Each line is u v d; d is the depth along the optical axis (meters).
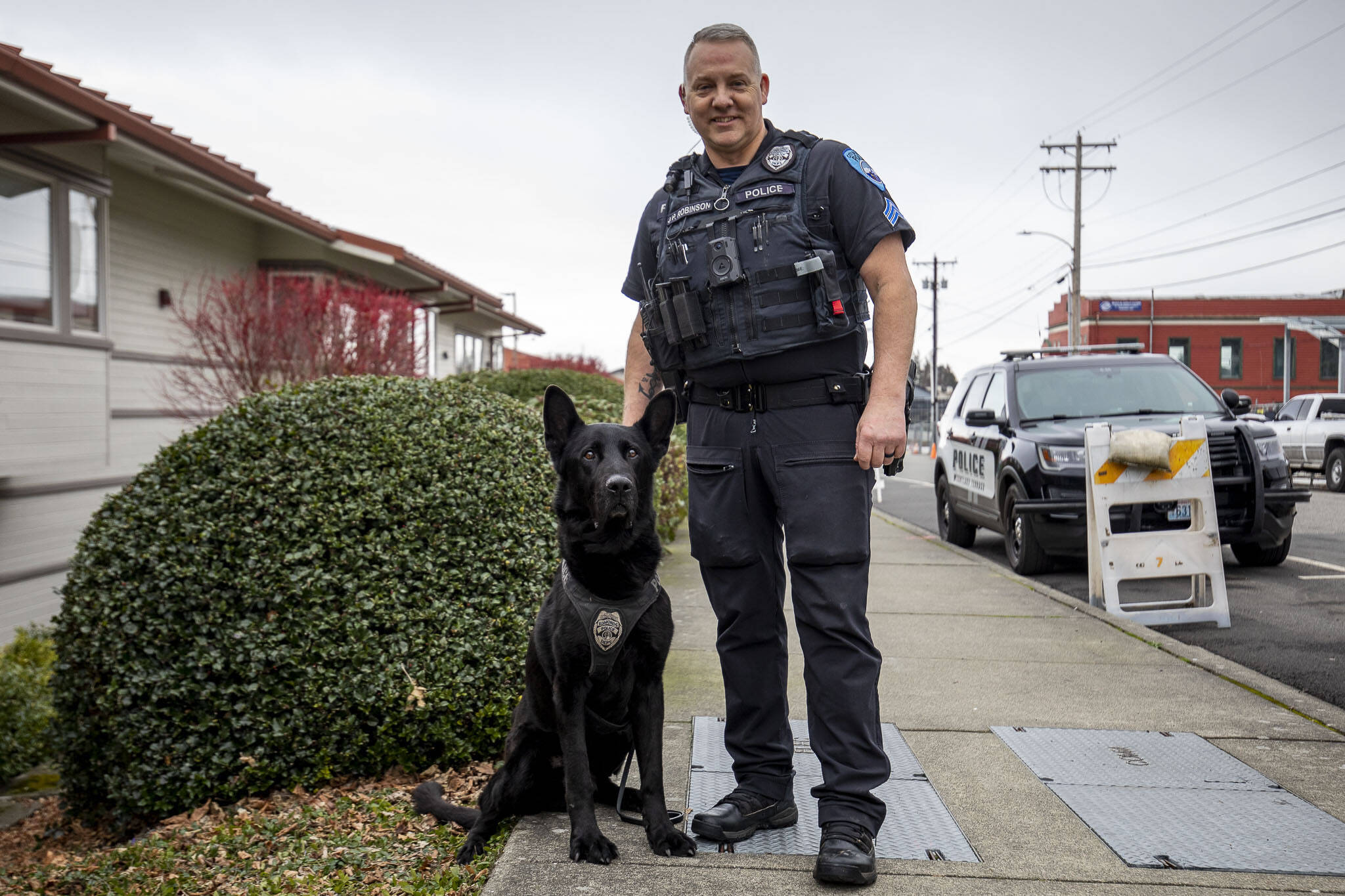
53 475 9.53
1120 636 5.79
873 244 2.80
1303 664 5.36
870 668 2.82
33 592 9.20
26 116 8.49
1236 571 8.50
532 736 3.15
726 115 2.90
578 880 2.73
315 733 3.83
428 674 3.89
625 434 3.01
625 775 3.27
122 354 10.96
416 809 3.43
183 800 3.79
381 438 4.23
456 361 26.23
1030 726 4.16
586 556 2.91
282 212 12.48
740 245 2.88
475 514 4.16
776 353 2.83
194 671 3.83
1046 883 2.71
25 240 8.59
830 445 2.86
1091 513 6.64
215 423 4.25
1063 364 9.33
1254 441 7.89
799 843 2.99
